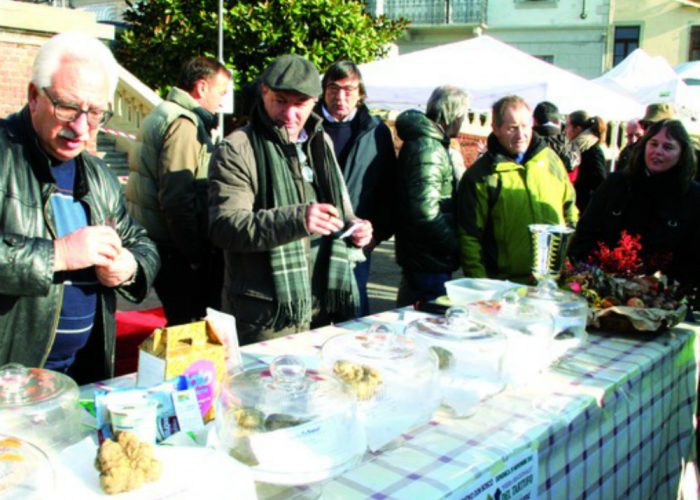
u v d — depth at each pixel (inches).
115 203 74.3
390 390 52.5
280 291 89.3
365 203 120.7
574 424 60.7
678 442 88.8
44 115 62.0
